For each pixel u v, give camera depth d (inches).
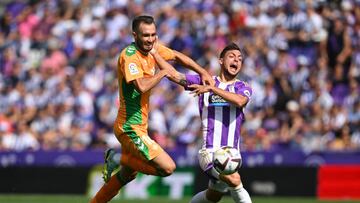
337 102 2267.5
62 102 2529.5
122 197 2176.4
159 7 2731.3
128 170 1245.1
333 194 2055.9
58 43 2778.1
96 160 2269.9
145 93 1205.1
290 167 2082.9
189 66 1227.9
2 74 2768.2
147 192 2170.3
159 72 1176.8
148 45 1176.8
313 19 2472.9
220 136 1202.6
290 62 2385.6
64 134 2449.6
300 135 2199.8
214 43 2481.5
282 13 2534.5
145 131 1212.5
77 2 2906.0
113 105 2436.0
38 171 2281.0
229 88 1209.4
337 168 2060.8
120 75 1197.1
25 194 2281.0
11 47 2847.0
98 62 2610.7
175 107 2326.5
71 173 2250.2
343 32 2402.8
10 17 3004.4
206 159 1201.4
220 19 2564.0
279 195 2086.6
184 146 2252.7
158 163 1195.3
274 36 2479.1
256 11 2564.0
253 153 2124.8
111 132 2402.8
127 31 2689.5
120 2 2802.7
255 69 2363.4
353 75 2309.3
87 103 2495.1
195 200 1268.5
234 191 1202.6
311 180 2069.4
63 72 2655.0
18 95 2618.1
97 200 1266.0
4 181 2306.8
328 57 2401.6
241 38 2497.5
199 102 1224.8
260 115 2267.5
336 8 2490.2
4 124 2501.2
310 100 2269.9
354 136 2177.7
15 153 2343.8
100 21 2783.0
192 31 2559.1
